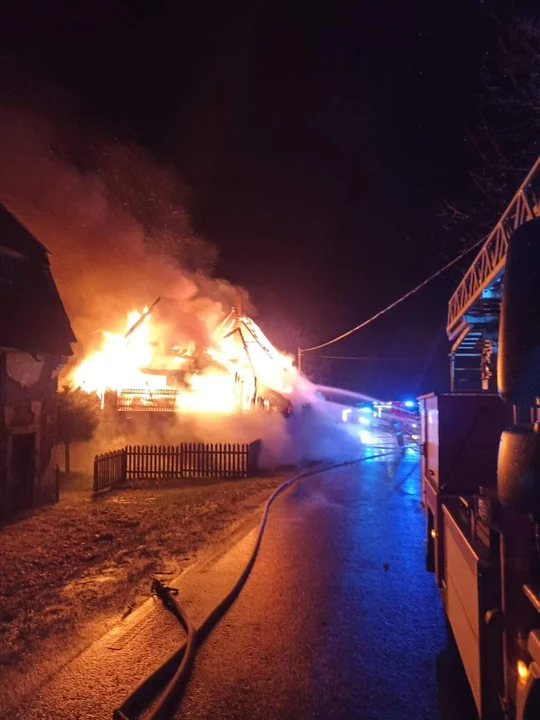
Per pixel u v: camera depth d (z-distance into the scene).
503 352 2.47
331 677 5.18
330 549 9.76
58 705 4.67
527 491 2.40
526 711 2.50
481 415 6.04
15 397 12.80
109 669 5.29
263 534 10.83
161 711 4.49
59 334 14.63
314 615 6.71
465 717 4.49
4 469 12.31
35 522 11.69
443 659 5.53
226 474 18.20
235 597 7.35
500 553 3.36
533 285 2.37
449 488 6.02
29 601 7.11
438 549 5.98
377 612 6.80
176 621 6.44
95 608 6.86
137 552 9.38
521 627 3.00
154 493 15.20
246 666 5.41
